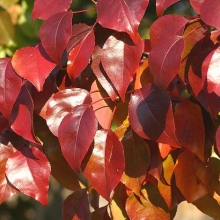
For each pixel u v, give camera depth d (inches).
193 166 27.7
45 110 28.5
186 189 27.7
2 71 26.7
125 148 27.2
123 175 27.1
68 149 25.5
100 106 28.0
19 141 28.9
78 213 28.8
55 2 27.8
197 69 25.5
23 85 27.3
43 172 27.5
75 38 27.9
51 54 26.3
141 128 26.0
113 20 26.0
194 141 26.9
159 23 26.5
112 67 26.8
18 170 27.5
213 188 27.5
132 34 25.8
